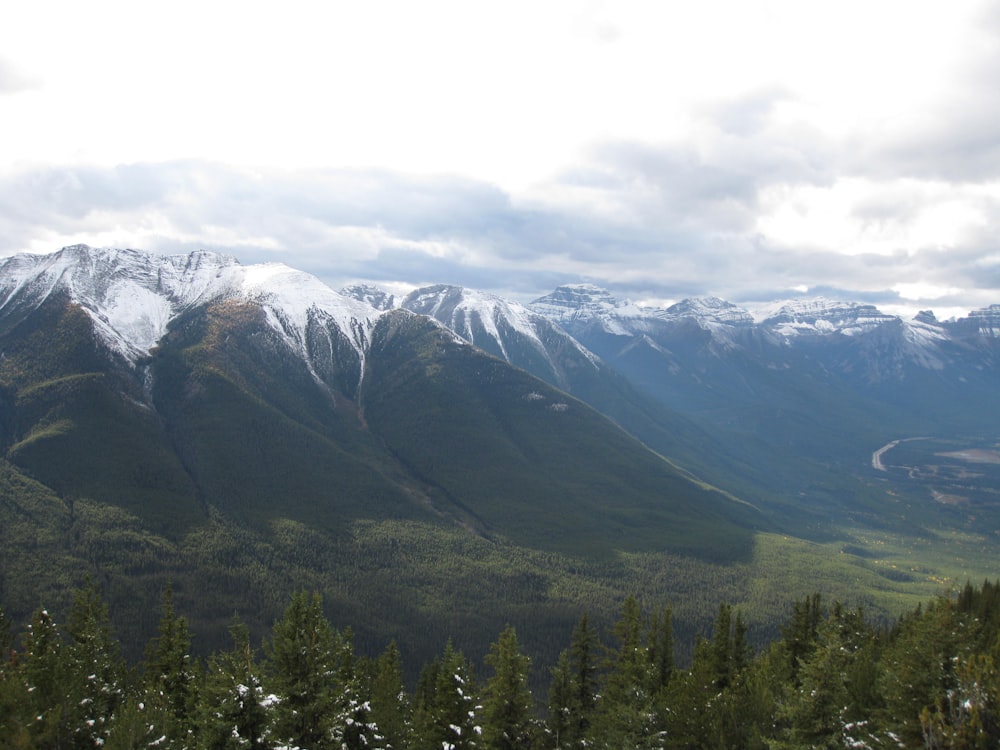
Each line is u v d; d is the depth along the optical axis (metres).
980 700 47.38
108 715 68.88
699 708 65.75
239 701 50.28
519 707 73.75
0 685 49.62
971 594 116.00
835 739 57.78
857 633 92.19
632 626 96.94
